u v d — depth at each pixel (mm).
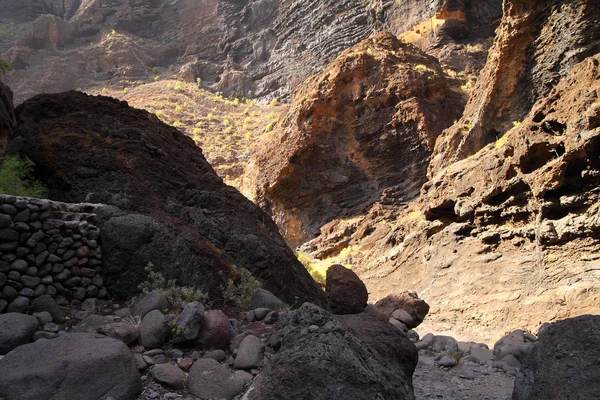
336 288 7824
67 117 9234
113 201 7945
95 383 4281
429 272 20969
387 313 9039
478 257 18484
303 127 38188
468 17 54312
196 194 9367
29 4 113438
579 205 15242
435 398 5855
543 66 23047
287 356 3844
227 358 5371
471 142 24922
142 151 9273
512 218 17781
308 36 74875
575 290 13930
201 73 86625
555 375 3857
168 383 4742
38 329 5500
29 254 6219
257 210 10633
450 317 17422
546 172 15930
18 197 6301
